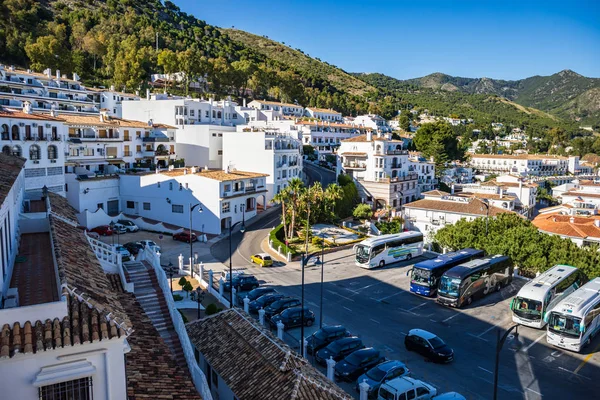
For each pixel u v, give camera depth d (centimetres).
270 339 2458
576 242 5972
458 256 4934
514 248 5169
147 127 8856
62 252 1767
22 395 1153
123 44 15625
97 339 1196
